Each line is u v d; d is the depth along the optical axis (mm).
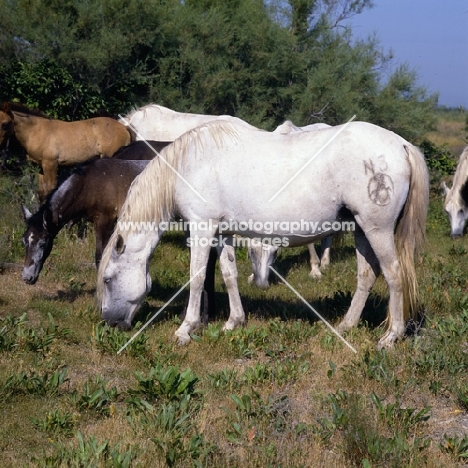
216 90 13727
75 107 11594
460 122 30125
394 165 5246
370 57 15398
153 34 13414
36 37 12383
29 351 5199
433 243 10680
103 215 6672
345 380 4812
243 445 3848
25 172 10102
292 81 14930
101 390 4371
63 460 3562
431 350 5176
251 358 5395
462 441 3842
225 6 15562
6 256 7953
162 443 3758
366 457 3732
